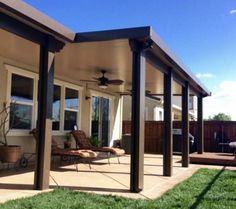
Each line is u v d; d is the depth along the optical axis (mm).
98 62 9195
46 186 6352
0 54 8641
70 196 5738
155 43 6570
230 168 10875
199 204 5578
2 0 4809
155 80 11969
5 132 8945
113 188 6746
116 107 16578
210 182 7812
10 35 6781
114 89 15258
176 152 15938
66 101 12031
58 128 11602
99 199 5594
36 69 10242
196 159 12328
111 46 7352
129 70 10234
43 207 4922
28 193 5918
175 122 17094
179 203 5578
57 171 8781
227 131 16344
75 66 9898
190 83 11188
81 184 7051
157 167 10469
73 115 12562
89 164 9867
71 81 12234
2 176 7676
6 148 8258
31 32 6043
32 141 10070
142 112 6637
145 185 7230
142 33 6277
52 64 6539
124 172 8984
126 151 14992
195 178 8320
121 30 6461
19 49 8023
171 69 8766
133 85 6637
